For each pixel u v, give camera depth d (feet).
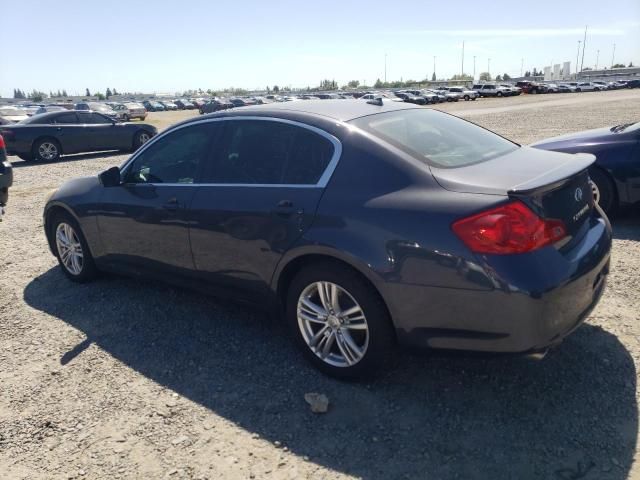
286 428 9.39
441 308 8.99
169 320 13.79
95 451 9.05
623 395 9.70
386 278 9.29
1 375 11.53
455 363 11.07
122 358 12.06
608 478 7.85
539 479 7.91
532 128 57.77
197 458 8.78
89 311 14.56
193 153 12.95
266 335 12.80
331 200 10.10
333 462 8.54
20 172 42.09
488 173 9.59
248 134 12.04
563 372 10.50
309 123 11.14
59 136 49.60
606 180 19.52
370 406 9.85
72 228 15.97
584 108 91.20
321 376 10.93
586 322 12.35
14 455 9.05
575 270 8.95
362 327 10.06
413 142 10.56
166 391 10.69
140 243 13.91
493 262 8.46
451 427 9.15
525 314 8.41
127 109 144.46
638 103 98.22
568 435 8.78
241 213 11.33
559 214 9.22
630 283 14.42
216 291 12.64
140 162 14.21
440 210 8.96
